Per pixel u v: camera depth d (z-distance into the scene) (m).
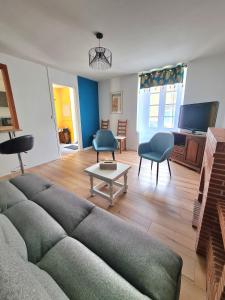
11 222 0.90
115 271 0.65
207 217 1.11
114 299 0.51
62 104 5.86
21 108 3.00
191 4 1.53
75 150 4.71
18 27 1.86
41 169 3.18
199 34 2.09
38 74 3.20
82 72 3.82
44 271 0.62
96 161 3.64
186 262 1.20
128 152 4.38
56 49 2.48
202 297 0.98
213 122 2.65
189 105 3.07
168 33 2.06
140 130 4.44
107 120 4.91
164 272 0.64
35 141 3.33
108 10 1.59
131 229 0.86
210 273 0.92
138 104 4.22
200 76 3.09
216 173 0.99
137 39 2.20
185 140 3.15
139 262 0.67
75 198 1.19
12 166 2.99
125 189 2.20
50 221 0.92
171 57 2.91
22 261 0.56
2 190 1.27
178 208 1.86
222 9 1.60
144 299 0.51
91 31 1.97
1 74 2.68
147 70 3.73
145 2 1.49
